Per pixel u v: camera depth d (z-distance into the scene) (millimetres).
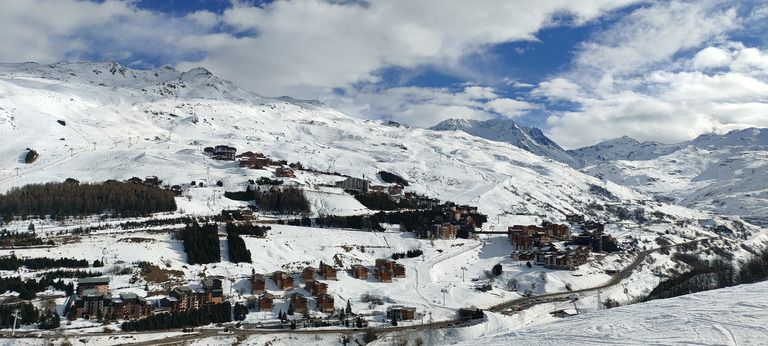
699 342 55312
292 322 188500
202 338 170875
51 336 160875
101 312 180875
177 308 193500
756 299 71562
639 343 58219
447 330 185375
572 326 71812
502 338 71438
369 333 179750
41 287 192625
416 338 180000
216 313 191875
